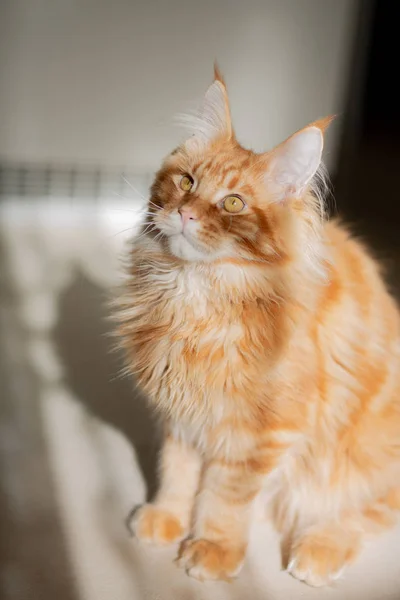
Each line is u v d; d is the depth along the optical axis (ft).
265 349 3.25
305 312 3.29
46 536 3.50
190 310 3.30
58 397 4.32
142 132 7.26
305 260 3.27
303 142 3.21
